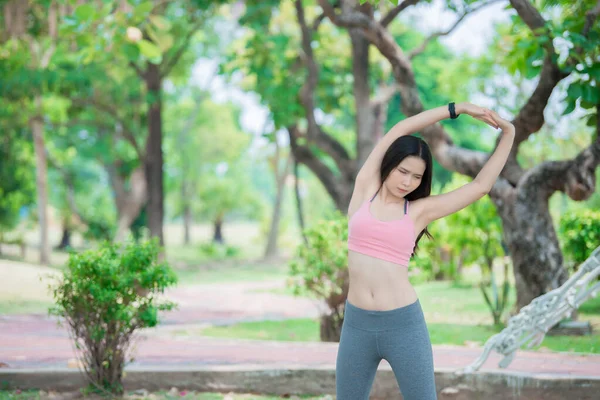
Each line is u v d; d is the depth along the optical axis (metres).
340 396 4.04
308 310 15.08
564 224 13.80
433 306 14.17
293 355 7.88
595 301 13.74
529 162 24.25
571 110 9.73
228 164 54.53
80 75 23.58
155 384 6.61
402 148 3.86
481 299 14.91
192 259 38.84
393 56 11.53
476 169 11.07
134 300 6.43
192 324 12.41
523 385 6.15
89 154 32.66
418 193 4.00
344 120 39.12
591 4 9.61
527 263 10.60
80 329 6.62
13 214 34.81
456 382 6.27
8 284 14.02
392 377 6.30
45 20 22.12
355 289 3.95
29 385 6.58
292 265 9.83
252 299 17.45
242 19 19.23
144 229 36.34
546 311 6.25
